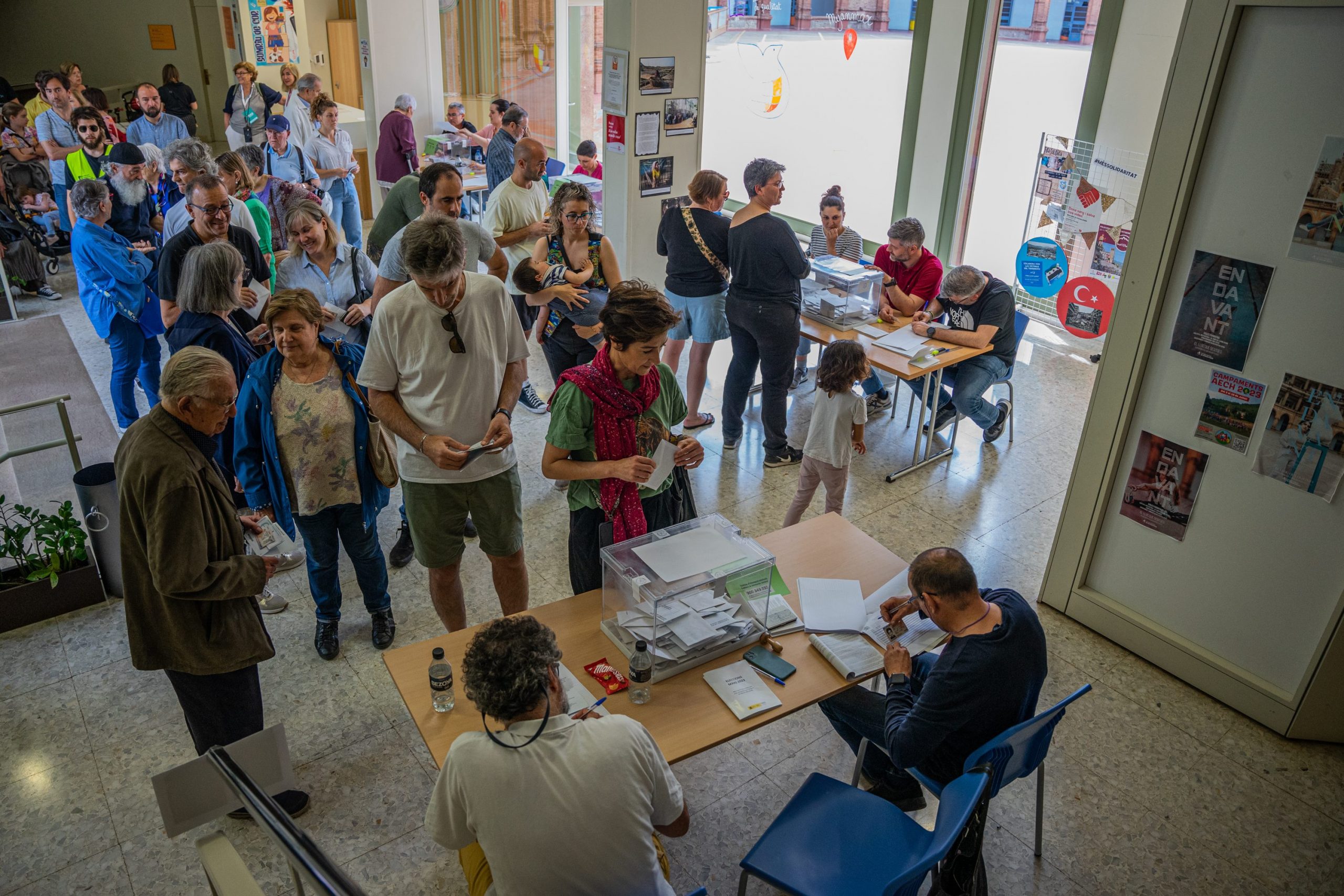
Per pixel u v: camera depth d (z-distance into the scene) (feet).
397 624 12.77
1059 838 9.74
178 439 8.00
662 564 8.60
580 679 8.41
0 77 43.37
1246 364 10.58
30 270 23.45
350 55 39.96
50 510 14.58
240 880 4.83
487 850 5.80
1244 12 9.77
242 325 14.01
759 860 7.57
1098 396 12.10
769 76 26.86
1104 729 11.28
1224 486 11.16
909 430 18.79
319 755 10.50
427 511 10.48
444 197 14.32
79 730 10.77
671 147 21.17
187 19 43.04
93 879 8.96
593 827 5.80
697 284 16.96
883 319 17.95
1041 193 21.57
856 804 8.14
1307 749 11.03
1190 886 9.23
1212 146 10.36
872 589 9.87
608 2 19.62
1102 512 12.48
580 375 8.87
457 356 9.83
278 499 10.99
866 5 23.53
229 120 30.71
